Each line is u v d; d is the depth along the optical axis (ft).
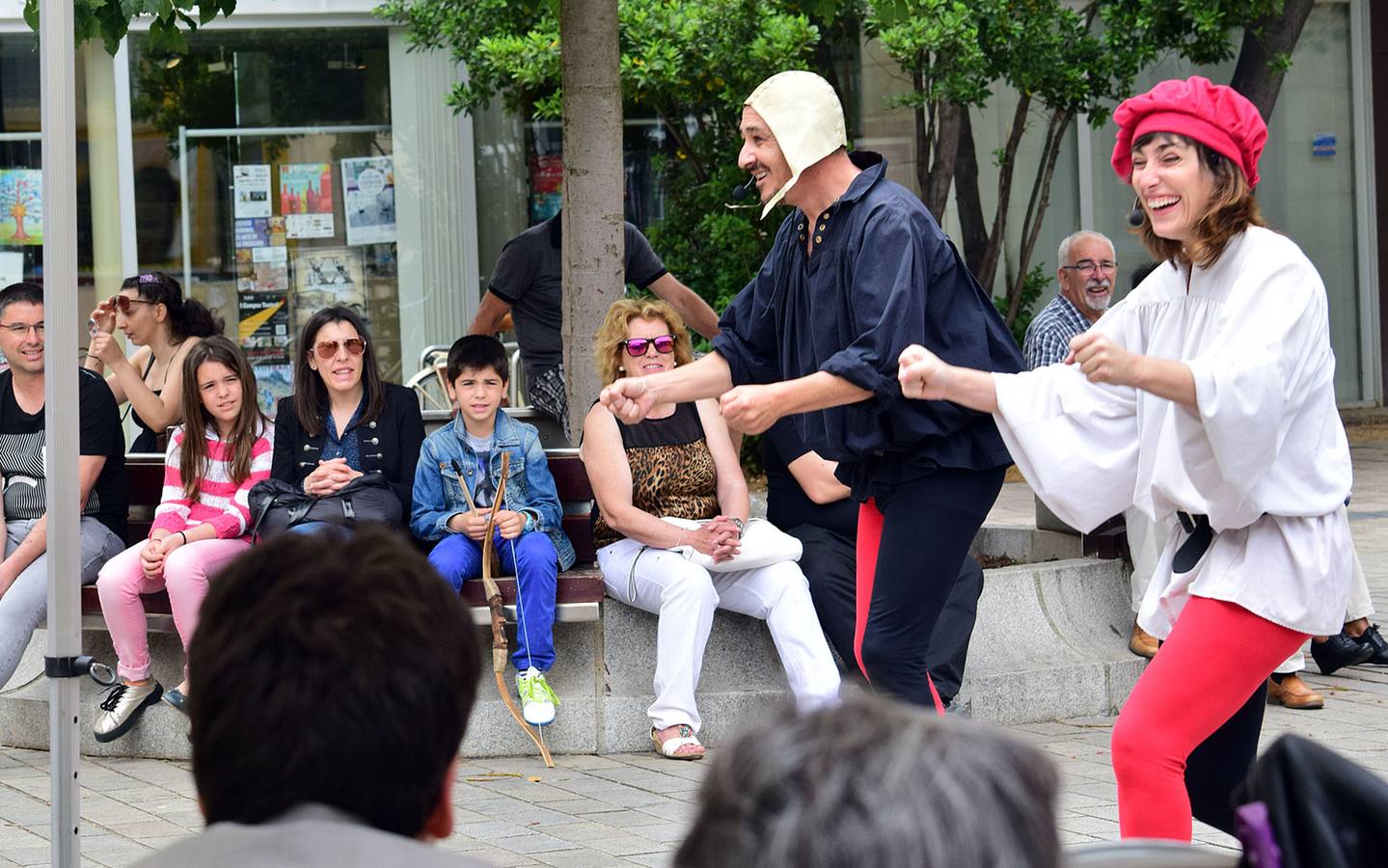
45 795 17.84
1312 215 56.90
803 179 13.43
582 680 19.60
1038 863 3.42
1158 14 38.65
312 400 20.29
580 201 22.95
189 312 24.20
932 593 13.30
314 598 4.75
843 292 13.29
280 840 4.40
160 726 19.61
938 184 43.32
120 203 42.50
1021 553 24.68
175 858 4.40
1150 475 10.61
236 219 43.14
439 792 4.86
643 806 16.78
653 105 40.06
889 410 12.91
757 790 3.40
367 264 43.73
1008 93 50.01
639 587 19.22
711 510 19.84
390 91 43.34
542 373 25.38
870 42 44.04
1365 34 56.29
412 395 20.77
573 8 22.80
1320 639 22.41
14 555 19.95
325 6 42.50
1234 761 11.19
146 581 19.58
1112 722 20.38
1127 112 10.78
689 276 40.88
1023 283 45.21
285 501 19.57
